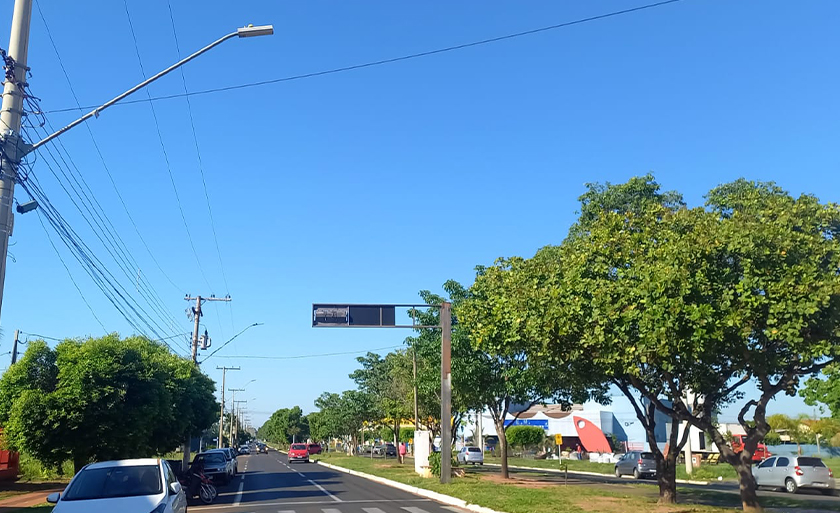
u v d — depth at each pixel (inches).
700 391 705.6
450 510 768.9
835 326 523.8
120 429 938.1
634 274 577.9
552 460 2311.8
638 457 1556.3
